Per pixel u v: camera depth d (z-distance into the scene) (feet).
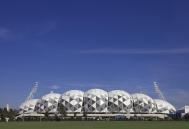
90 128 217.77
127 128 216.54
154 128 211.61
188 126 243.60
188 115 610.24
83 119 602.85
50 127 230.68
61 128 214.90
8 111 636.48
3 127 230.48
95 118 636.07
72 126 251.60
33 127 229.86
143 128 213.87
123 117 655.35
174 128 209.26
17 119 588.50
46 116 629.51
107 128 218.18
